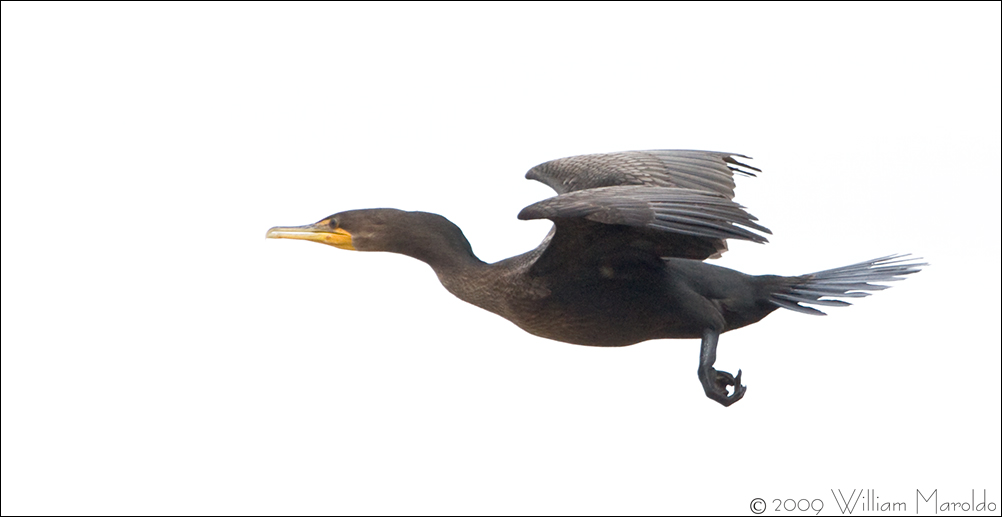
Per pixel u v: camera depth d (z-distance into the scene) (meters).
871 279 13.13
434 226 13.35
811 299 12.99
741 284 13.11
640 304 12.62
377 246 13.37
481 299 13.12
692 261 13.08
